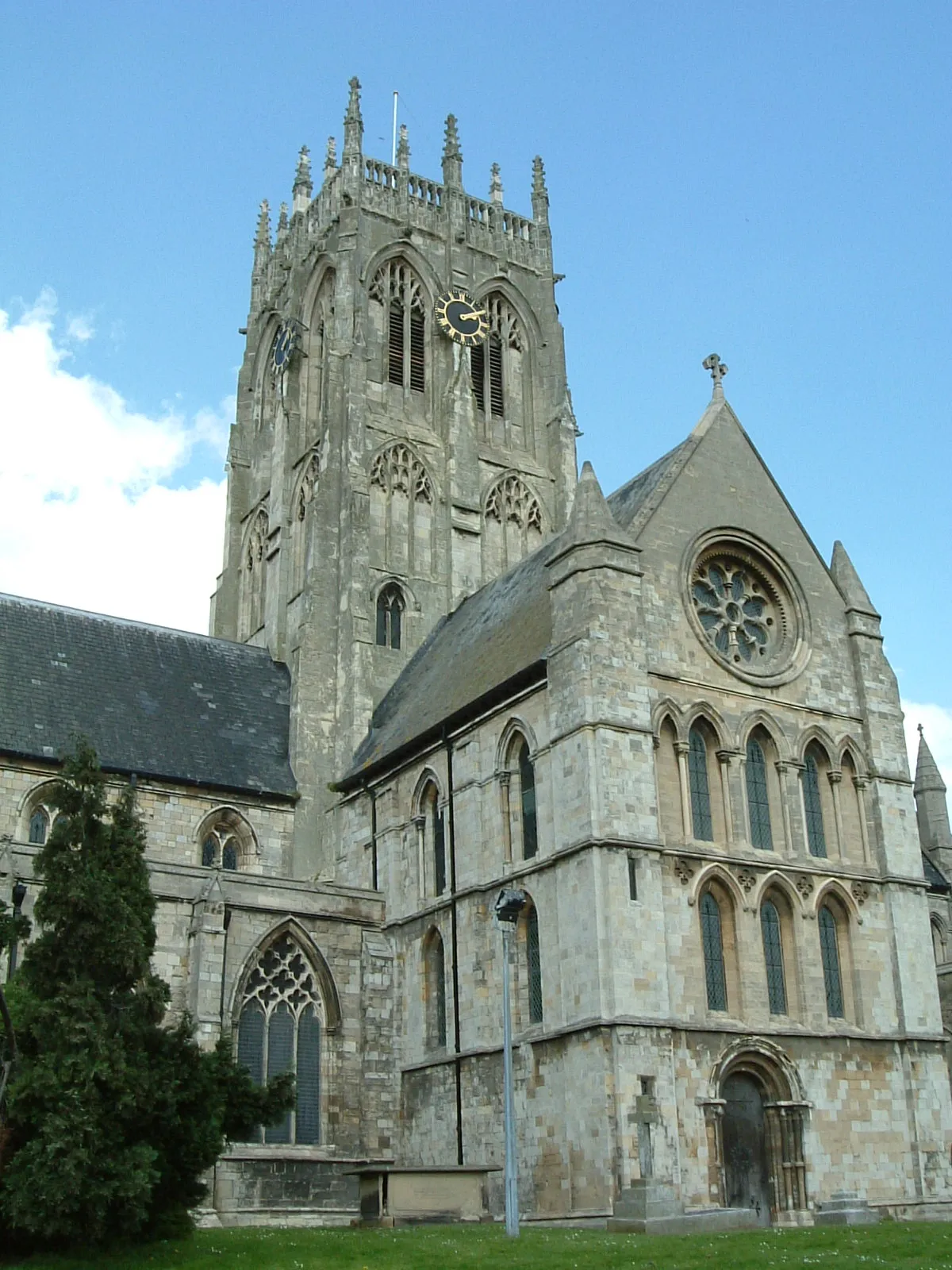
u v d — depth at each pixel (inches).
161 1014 1600.6
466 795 2440.9
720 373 2640.3
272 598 3503.9
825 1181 2100.1
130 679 3051.2
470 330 3730.3
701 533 2412.6
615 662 2174.0
